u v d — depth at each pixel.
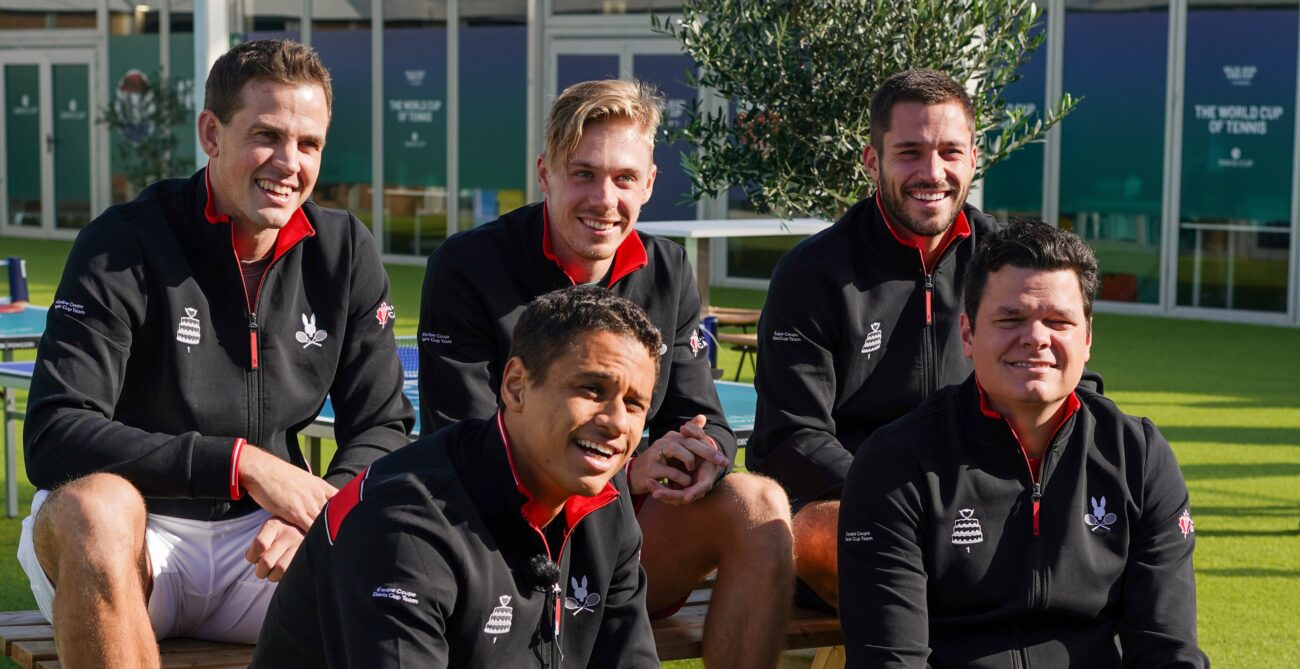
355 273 3.51
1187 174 14.16
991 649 3.14
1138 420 3.26
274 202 3.27
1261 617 5.05
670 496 3.33
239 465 3.10
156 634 3.27
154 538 3.25
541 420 2.49
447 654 2.50
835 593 3.59
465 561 2.50
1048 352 3.06
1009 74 5.47
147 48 20.62
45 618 3.36
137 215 3.30
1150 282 14.48
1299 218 13.62
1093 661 3.18
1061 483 3.15
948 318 3.89
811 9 5.39
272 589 3.27
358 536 2.48
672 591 3.49
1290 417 8.91
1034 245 3.08
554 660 2.67
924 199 3.78
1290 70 13.58
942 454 3.15
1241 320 14.01
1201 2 13.92
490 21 17.67
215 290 3.32
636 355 2.49
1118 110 14.44
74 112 21.45
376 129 18.53
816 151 5.41
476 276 3.57
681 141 16.14
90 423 3.12
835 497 3.65
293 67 3.28
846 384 3.85
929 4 5.30
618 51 16.83
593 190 3.47
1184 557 3.21
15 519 6.23
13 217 22.23
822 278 3.80
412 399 5.17
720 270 16.39
